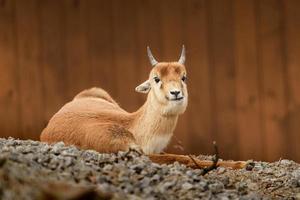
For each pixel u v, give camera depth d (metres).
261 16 35.34
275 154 35.09
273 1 35.28
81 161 18.91
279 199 19.59
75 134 22.72
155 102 22.55
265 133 35.19
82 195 14.71
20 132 36.41
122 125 23.05
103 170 18.41
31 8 36.56
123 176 18.20
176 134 35.00
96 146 22.05
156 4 35.81
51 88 36.53
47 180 16.16
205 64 35.59
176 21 35.72
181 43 35.72
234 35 35.50
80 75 36.34
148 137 22.64
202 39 35.66
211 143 35.16
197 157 26.94
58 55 36.50
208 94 35.47
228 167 22.06
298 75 35.12
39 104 36.47
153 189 17.80
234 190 19.38
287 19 35.19
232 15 35.50
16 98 36.56
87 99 25.23
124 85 36.09
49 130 23.42
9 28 36.66
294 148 35.03
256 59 35.38
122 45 36.09
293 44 35.19
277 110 35.22
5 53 36.59
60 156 18.84
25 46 36.59
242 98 35.47
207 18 35.62
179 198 17.69
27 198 14.75
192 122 35.25
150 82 23.00
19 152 18.73
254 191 20.02
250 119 35.34
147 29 35.94
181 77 22.78
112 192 16.61
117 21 36.09
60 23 36.47
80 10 36.31
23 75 36.56
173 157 21.61
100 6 36.16
